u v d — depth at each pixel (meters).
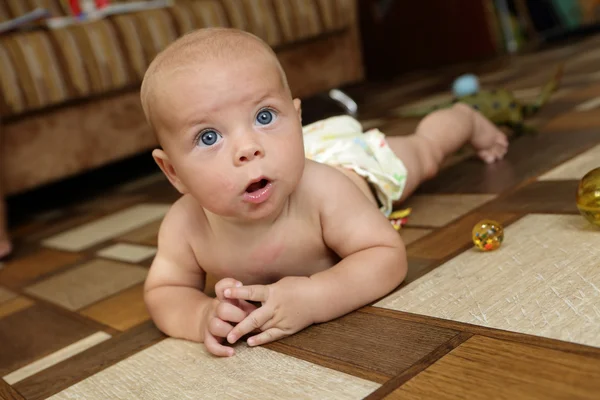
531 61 2.90
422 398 0.51
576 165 1.08
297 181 0.67
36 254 1.51
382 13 4.09
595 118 1.40
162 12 2.25
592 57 2.50
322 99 2.67
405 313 0.68
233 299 0.70
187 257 0.80
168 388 0.65
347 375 0.58
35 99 1.97
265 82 0.65
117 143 2.17
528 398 0.48
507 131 1.47
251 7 2.44
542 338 0.56
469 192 1.10
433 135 1.12
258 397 0.58
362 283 0.71
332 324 0.70
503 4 3.68
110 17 2.18
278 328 0.68
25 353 0.88
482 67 3.14
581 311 0.59
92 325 0.93
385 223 0.76
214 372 0.66
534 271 0.70
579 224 0.80
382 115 2.30
